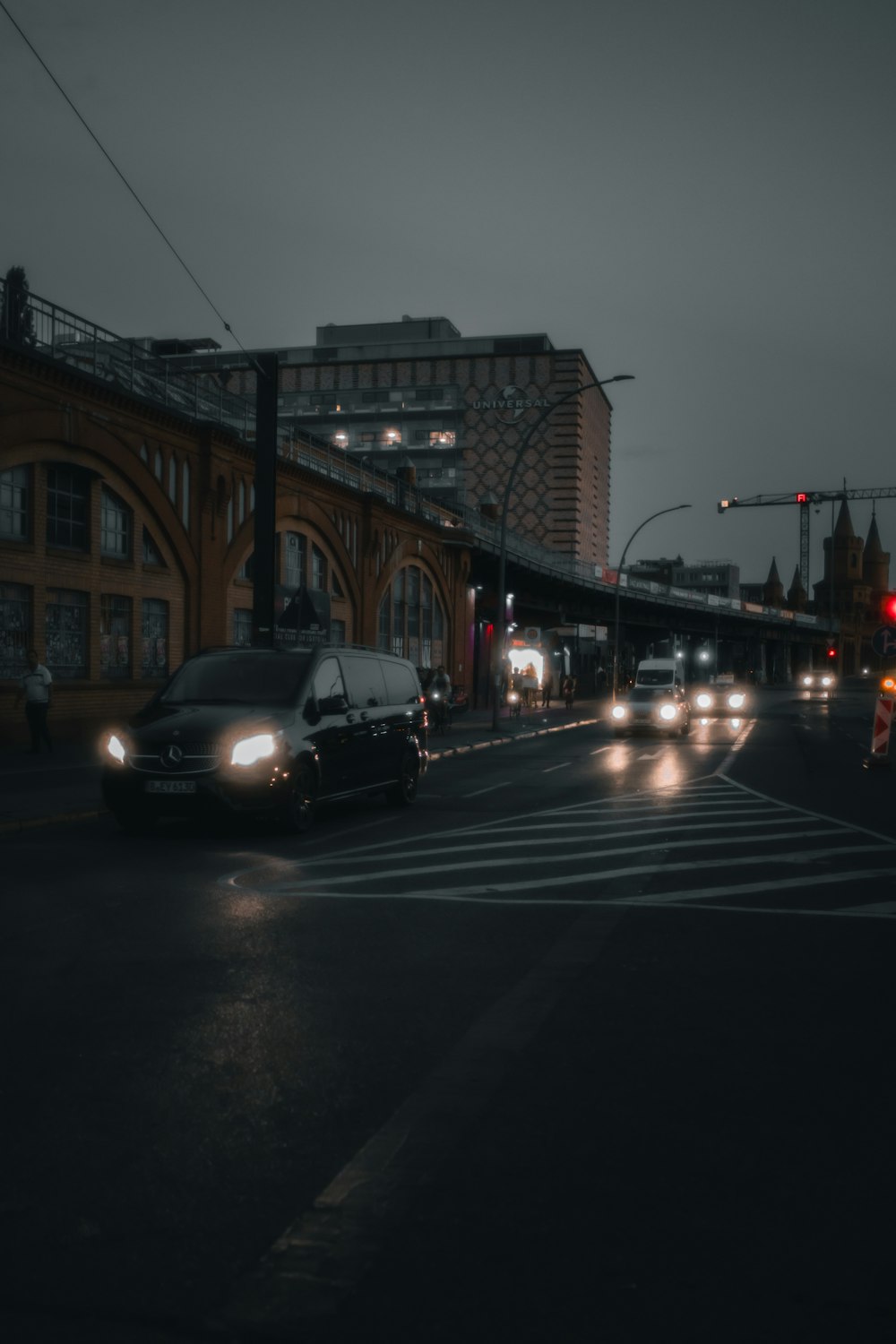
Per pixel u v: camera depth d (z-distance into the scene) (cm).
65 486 2206
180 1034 504
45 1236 317
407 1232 320
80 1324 272
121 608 2383
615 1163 368
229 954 657
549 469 11762
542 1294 287
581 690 7219
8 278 2047
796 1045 496
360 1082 443
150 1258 304
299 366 12244
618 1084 443
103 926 733
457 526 4809
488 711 4872
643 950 678
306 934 716
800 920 766
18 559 2058
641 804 1547
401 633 4097
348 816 1399
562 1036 507
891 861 1030
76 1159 369
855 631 16338
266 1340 267
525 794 1694
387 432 12044
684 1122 405
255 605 2094
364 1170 361
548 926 743
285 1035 504
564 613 6431
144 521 2447
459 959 653
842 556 17700
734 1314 279
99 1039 495
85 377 2148
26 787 1535
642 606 7750
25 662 2098
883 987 595
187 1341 266
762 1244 314
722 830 1257
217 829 1261
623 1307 281
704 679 11581
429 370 12000
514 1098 427
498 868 985
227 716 1202
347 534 3544
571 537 11731
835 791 1733
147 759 1163
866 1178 358
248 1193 344
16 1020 523
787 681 14600
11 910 782
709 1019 535
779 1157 374
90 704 2267
